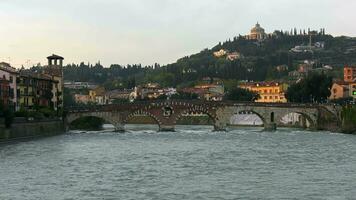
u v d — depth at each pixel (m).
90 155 137.00
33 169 109.19
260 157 132.00
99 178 97.62
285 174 102.12
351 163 119.25
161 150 152.25
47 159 126.81
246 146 165.25
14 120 183.75
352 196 80.25
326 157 131.38
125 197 79.94
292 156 134.00
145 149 155.25
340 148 155.88
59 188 87.19
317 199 78.06
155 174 102.81
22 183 91.75
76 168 111.31
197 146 166.25
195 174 102.62
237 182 92.69
